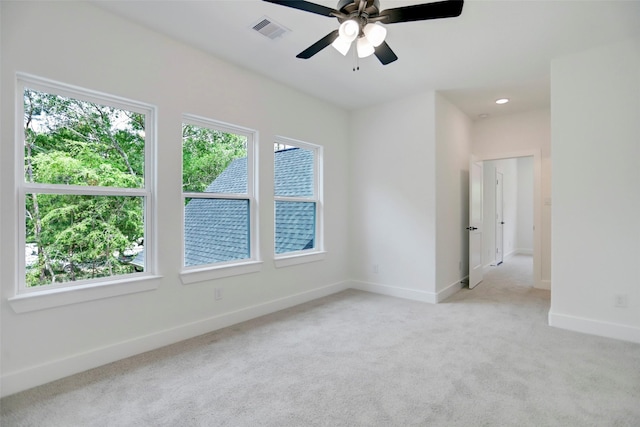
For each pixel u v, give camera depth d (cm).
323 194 410
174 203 262
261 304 329
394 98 396
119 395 185
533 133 440
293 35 253
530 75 325
